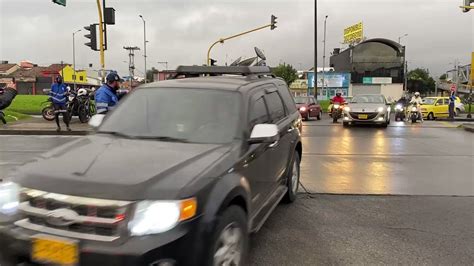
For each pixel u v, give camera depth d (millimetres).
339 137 16094
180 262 3078
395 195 7344
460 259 4676
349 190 7668
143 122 4551
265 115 5234
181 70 6270
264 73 6484
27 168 3529
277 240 5188
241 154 4109
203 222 3234
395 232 5504
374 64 81250
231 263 3652
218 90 4801
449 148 13133
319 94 73875
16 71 93500
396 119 27391
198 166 3562
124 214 3014
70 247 2973
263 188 4836
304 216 6117
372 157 11352
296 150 6828
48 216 3107
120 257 2914
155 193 3117
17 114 22031
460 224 5836
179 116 4543
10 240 3156
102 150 3863
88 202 3049
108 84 8195
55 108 16516
